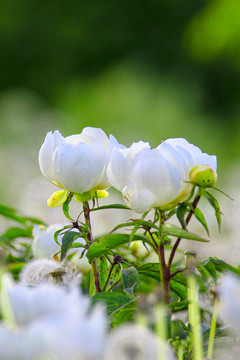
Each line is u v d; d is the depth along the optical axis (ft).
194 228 11.56
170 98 50.26
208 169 6.72
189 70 54.70
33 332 5.70
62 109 53.01
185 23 57.41
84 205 7.30
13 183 19.16
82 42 58.34
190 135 45.55
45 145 7.19
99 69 58.23
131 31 58.23
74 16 58.85
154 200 6.75
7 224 10.02
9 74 58.23
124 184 6.85
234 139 48.19
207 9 48.85
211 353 6.43
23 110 36.76
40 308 5.81
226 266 7.02
